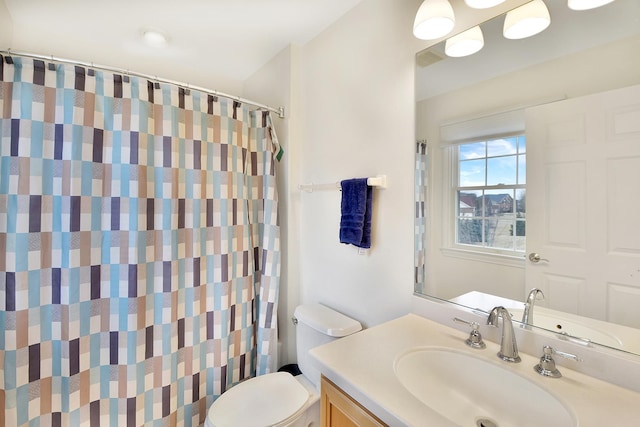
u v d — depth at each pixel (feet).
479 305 3.52
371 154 4.61
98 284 4.37
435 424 2.07
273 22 5.23
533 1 3.05
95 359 4.36
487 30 3.39
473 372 2.97
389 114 4.34
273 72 6.47
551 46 2.96
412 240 4.08
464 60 3.59
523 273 3.20
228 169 5.46
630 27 2.54
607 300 2.67
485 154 3.45
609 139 2.65
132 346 4.48
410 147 4.08
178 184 4.91
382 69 4.42
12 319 3.84
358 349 3.11
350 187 4.56
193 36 5.65
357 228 4.43
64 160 4.08
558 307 2.95
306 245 5.97
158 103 4.72
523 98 3.15
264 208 5.85
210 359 5.38
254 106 6.22
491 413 2.74
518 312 3.22
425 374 3.03
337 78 5.18
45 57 3.88
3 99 3.77
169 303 4.80
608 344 2.64
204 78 7.11
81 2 4.63
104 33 5.53
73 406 4.16
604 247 2.69
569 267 2.89
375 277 4.58
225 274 5.41
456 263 3.71
